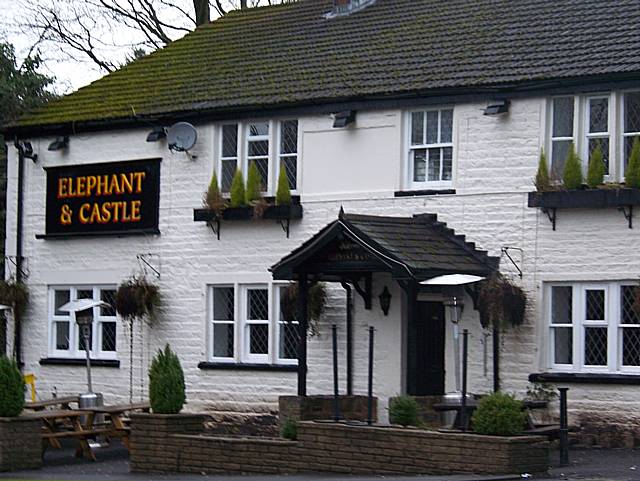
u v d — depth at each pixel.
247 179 25.86
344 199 24.81
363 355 24.22
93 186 28.36
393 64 25.28
